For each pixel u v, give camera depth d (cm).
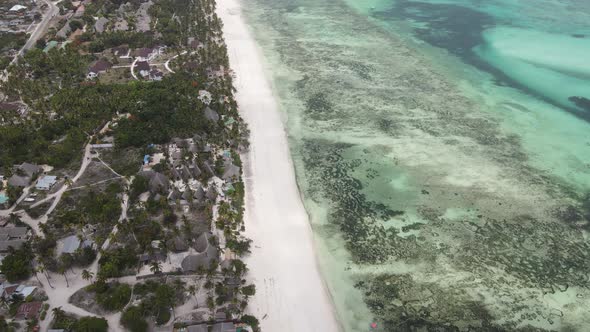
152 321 6969
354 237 8906
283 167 10844
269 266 8150
